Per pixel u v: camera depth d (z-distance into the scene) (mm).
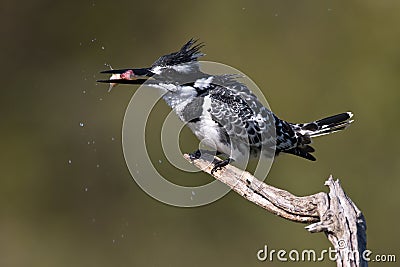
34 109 15430
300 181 13367
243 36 14898
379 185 13617
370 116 14078
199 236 13523
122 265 13859
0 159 14969
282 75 14547
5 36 15758
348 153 13719
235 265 13234
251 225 13312
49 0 15867
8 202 14672
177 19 15375
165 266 13422
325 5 14805
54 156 15023
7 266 14133
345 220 5789
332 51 14586
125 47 15492
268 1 15000
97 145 14711
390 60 14383
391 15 14547
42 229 14430
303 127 7715
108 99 14812
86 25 15703
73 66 15602
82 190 14562
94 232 14266
